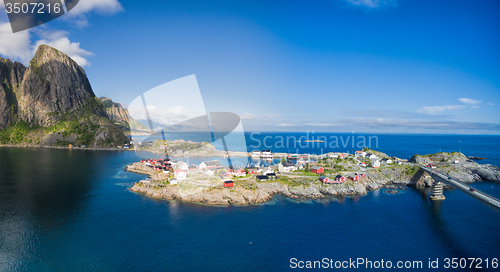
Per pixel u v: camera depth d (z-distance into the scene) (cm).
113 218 5969
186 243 4847
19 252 4497
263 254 4538
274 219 6062
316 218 6184
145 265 4156
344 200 7625
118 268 4072
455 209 6988
